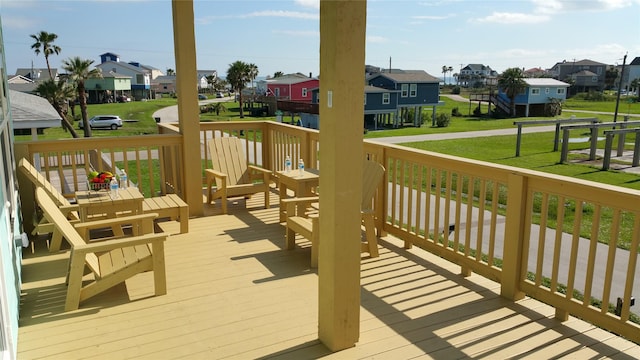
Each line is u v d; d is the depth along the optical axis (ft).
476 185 42.50
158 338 8.75
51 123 30.25
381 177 12.96
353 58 7.44
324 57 7.53
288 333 8.98
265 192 17.94
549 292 9.64
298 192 15.61
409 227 13.62
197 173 16.89
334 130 7.56
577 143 82.28
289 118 146.92
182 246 13.85
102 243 9.95
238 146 19.72
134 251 10.94
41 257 12.92
